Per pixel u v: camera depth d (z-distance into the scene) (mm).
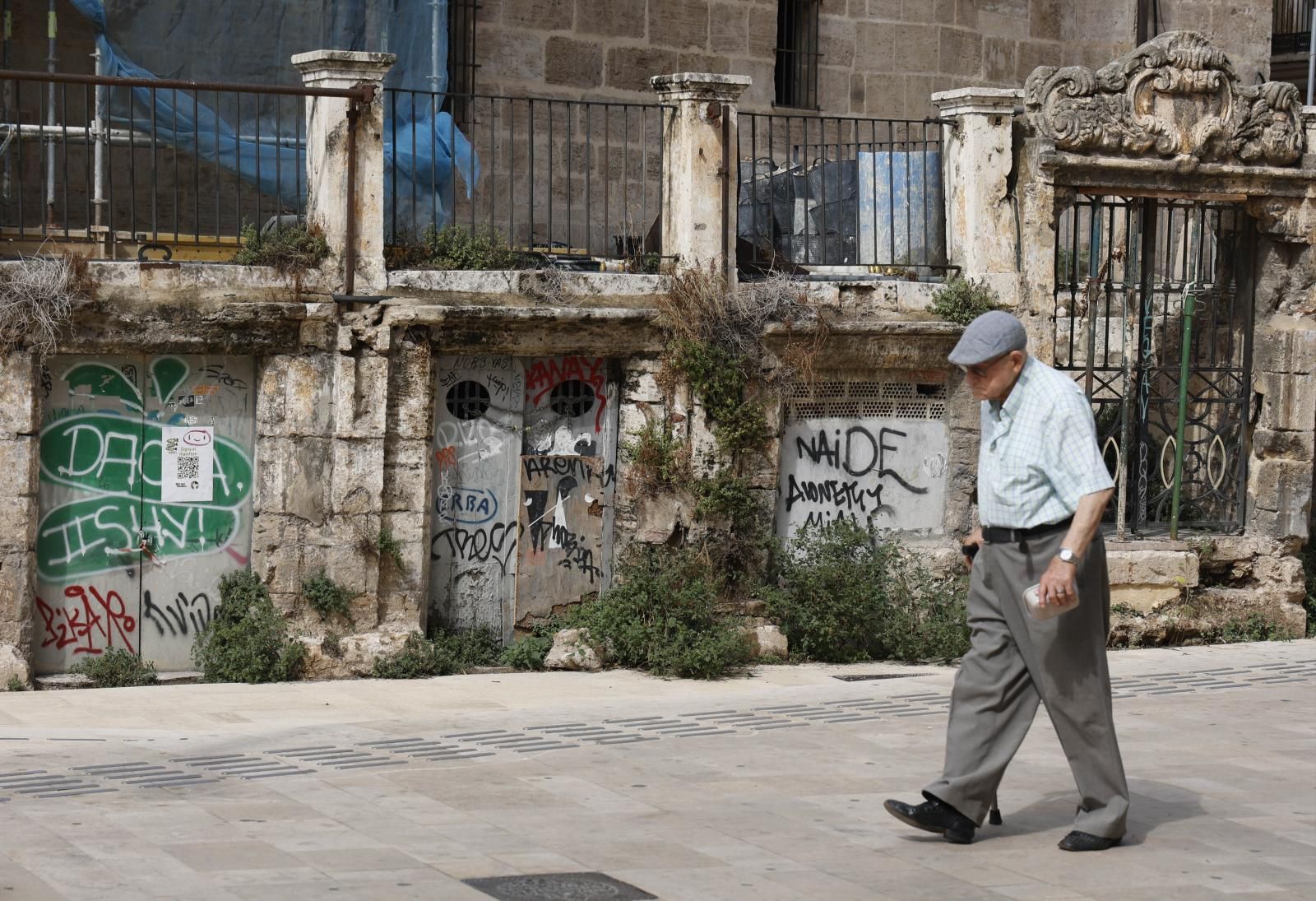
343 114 11453
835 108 18344
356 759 8211
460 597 12266
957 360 6406
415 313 11477
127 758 8219
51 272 10633
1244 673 11773
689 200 12508
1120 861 6293
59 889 5527
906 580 13047
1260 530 14297
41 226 12172
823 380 13039
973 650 6570
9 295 10516
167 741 8773
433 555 12148
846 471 13180
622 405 12641
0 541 10648
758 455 12695
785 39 18094
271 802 7074
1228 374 14422
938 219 13742
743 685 11383
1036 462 6316
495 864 6027
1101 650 6430
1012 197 13422
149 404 11258
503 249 12367
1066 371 13648
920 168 13781
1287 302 14148
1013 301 13367
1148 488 14195
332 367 11469
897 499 13359
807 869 6070
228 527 11531
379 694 10664
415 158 12148
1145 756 8445
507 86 16141
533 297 12086
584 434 12602
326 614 11531
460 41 15828
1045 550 6359
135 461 11250
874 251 13625
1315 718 9711
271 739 8812
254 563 11477
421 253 12109
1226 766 8188
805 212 13773
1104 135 13258
